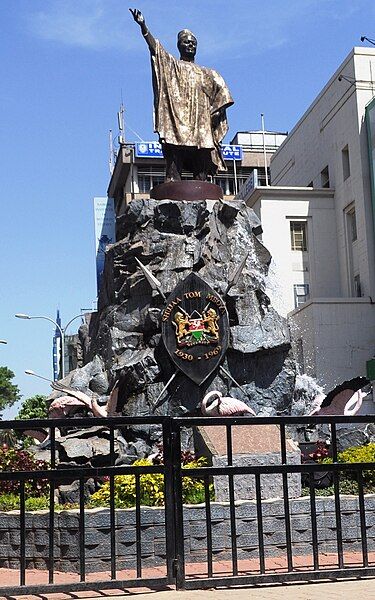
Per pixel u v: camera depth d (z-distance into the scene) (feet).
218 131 65.10
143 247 59.67
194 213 60.75
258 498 26.96
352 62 148.97
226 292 57.16
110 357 58.23
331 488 39.75
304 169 174.81
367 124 145.28
